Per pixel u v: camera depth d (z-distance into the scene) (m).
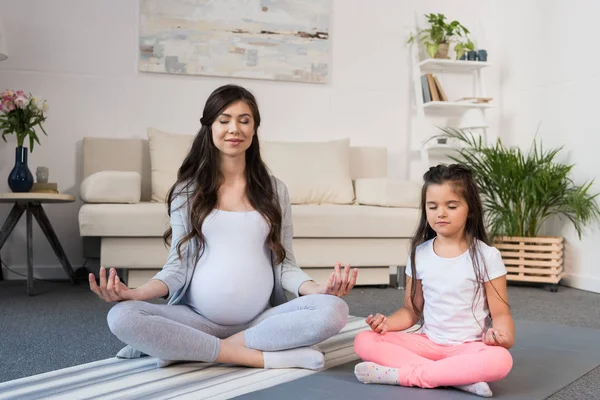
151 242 3.19
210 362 1.68
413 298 1.71
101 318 2.48
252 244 1.77
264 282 1.77
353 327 2.29
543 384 1.55
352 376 1.59
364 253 3.48
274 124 4.26
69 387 1.47
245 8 4.16
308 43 4.28
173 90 4.07
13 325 2.31
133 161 3.81
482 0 4.65
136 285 3.22
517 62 4.46
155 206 3.19
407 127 4.52
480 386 1.41
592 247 3.71
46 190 3.34
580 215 3.59
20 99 3.23
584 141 3.81
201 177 1.79
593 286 3.64
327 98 4.36
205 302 1.73
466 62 4.39
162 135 3.75
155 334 1.54
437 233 1.67
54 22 3.88
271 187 1.85
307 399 1.38
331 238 3.44
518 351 1.93
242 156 1.82
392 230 3.48
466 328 1.59
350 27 4.40
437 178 1.62
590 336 2.19
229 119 1.73
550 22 4.13
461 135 4.55
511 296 3.33
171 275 1.73
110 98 3.96
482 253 1.59
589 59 3.77
